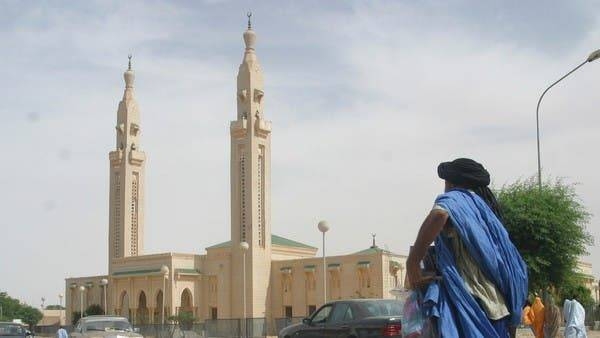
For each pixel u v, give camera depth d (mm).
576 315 20703
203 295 107062
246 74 104062
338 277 98500
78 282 124250
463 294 4734
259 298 101000
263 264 102312
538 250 34281
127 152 121000
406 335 5020
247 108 103625
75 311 119125
